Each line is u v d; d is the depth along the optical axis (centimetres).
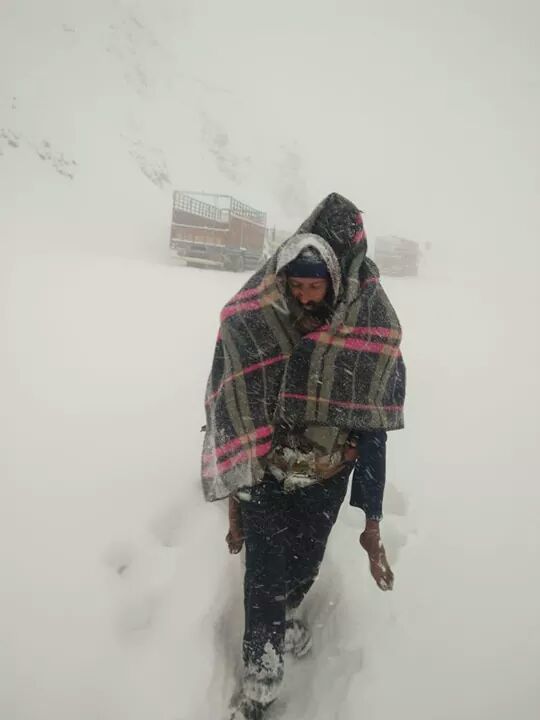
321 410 188
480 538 285
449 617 237
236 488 193
